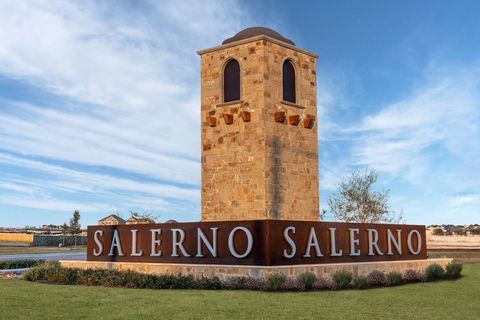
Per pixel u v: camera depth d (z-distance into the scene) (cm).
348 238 2612
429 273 2753
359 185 4994
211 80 2941
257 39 2775
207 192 2902
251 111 2773
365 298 1967
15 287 2241
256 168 2733
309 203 2917
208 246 2416
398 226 2920
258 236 2281
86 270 2545
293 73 2945
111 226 2777
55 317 1535
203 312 1616
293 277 2244
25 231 12062
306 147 2941
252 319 1512
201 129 2956
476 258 4566
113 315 1566
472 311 1744
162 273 2503
